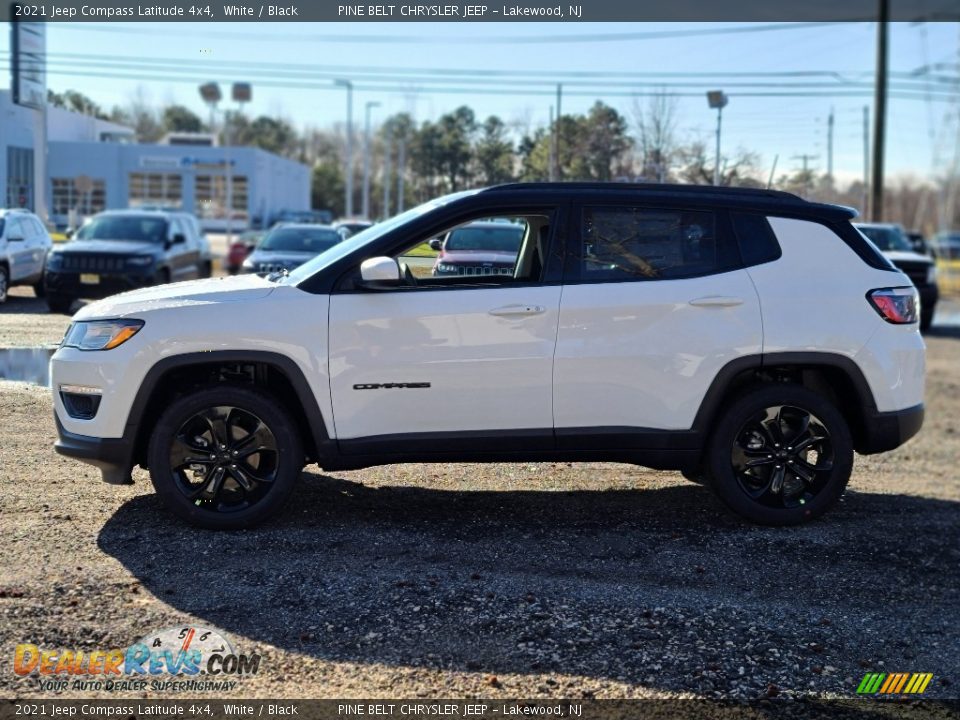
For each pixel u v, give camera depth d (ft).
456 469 22.15
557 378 17.37
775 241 18.24
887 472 25.84
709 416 17.79
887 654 13.51
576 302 17.40
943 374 46.60
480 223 17.85
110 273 46.19
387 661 12.69
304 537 16.96
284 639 13.16
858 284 18.29
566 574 15.75
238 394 16.92
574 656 12.95
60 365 17.20
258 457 17.28
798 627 14.19
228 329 16.79
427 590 14.82
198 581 14.84
